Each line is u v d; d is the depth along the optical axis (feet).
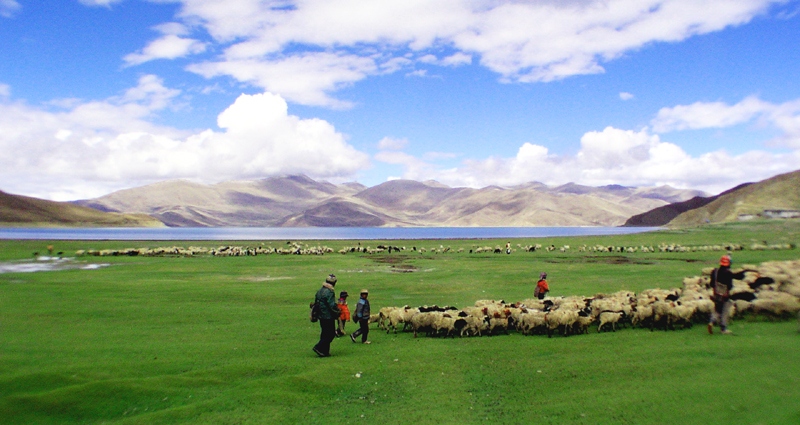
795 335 54.65
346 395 40.88
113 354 53.42
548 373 44.88
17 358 51.29
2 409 37.17
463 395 40.27
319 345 52.44
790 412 32.76
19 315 77.92
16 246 299.17
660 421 32.96
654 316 63.16
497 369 46.96
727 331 57.16
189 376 45.01
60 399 39.01
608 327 66.59
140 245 337.93
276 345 58.29
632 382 40.88
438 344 59.11
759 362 44.24
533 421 34.35
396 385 43.09
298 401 39.40
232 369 47.26
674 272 140.15
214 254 242.78
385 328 72.08
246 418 36.09
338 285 119.55
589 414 34.86
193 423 35.27
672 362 45.68
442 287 114.62
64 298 95.91
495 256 230.48
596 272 143.64
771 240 289.74
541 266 169.68
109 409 38.19
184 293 104.58
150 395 40.50
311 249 270.67
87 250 252.42
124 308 85.10
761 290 73.87
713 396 36.50
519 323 64.64
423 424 34.53
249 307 87.40
